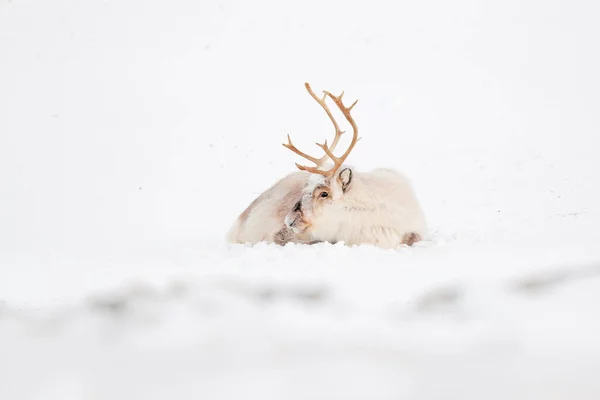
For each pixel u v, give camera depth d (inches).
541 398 457.7
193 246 1385.3
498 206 2226.9
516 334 564.7
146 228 2096.5
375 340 578.6
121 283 927.7
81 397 488.7
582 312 613.6
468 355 534.6
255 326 614.2
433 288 756.6
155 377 509.7
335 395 470.3
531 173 2886.3
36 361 553.9
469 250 1112.8
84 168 3344.0
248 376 504.1
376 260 1042.7
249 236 1378.0
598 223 1433.3
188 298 711.1
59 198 2728.8
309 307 700.0
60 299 848.9
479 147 3553.2
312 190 1272.1
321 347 561.9
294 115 4527.6
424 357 533.6
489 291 691.4
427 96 5000.0
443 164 3169.3
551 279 735.1
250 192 2815.0
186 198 2706.7
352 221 1272.1
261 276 903.1
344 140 3858.3
